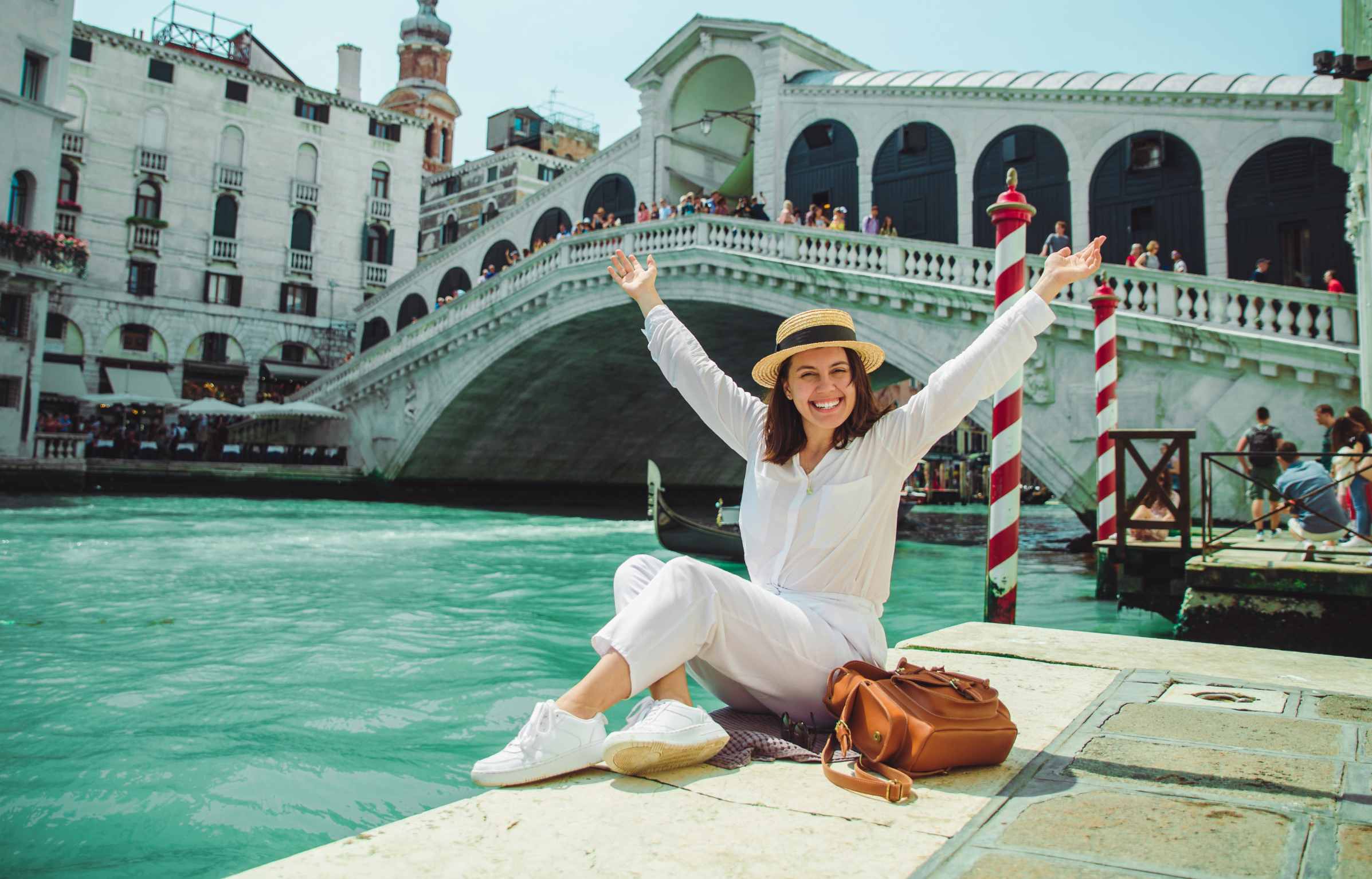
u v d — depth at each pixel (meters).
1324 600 5.48
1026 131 18.34
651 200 25.25
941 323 15.12
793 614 2.18
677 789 1.91
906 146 19.83
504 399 26.11
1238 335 11.83
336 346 35.28
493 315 22.98
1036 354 13.64
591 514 23.48
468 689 4.70
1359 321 11.09
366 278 36.09
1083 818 1.72
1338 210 15.21
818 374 2.23
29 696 4.41
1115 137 17.38
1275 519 9.38
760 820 1.73
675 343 2.56
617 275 2.72
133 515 16.86
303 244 34.88
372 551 12.38
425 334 26.03
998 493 5.09
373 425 28.02
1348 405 11.32
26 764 3.32
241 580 9.05
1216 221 16.30
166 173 31.72
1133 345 12.77
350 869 1.52
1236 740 2.27
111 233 30.83
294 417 31.17
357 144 36.06
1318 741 2.26
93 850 2.54
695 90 25.38
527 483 30.50
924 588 10.05
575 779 1.99
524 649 5.90
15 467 21.45
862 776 1.88
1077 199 17.72
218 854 2.51
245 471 25.44
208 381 32.88
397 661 5.44
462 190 42.34
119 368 30.97
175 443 27.73
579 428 29.44
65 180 30.23
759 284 17.58
